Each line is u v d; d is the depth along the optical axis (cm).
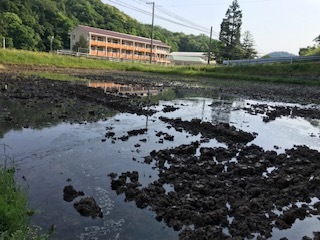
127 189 583
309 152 882
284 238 456
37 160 726
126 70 4797
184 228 468
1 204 387
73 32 7225
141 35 10769
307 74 4081
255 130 1208
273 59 5144
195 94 2316
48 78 2550
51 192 568
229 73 4706
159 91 2316
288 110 1741
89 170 684
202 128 1139
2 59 3459
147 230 461
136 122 1181
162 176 648
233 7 7469
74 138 916
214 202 534
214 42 10569
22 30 6338
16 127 995
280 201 563
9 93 1594
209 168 689
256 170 708
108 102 1512
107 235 445
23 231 383
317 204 563
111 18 10250
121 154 801
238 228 470
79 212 500
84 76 3089
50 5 8194
